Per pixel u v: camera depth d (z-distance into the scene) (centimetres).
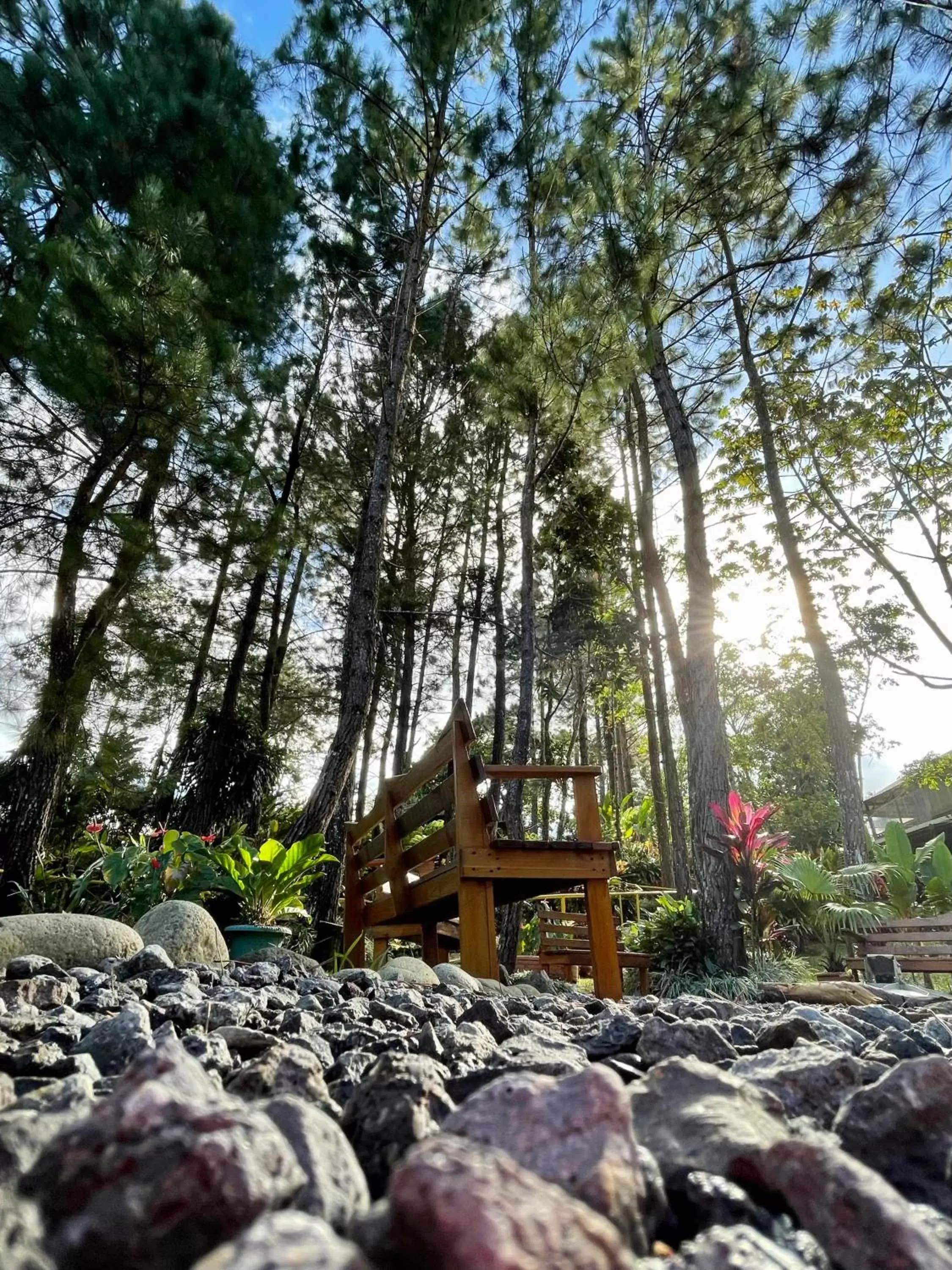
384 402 934
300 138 1315
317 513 1408
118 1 1045
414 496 1673
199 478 859
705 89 1145
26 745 767
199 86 1077
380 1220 64
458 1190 57
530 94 1086
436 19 961
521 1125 85
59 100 889
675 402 1008
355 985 329
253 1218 66
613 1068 158
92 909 667
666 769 1399
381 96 1118
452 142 1101
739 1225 81
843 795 1122
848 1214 75
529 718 962
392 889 541
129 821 1021
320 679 1625
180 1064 90
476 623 1805
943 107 1095
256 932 556
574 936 855
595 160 1003
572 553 1730
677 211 1098
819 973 766
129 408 718
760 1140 97
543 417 1096
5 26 948
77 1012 212
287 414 1400
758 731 2612
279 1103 91
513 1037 226
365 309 1540
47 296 730
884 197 1179
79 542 768
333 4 1068
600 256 991
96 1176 67
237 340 984
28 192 827
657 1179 89
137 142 926
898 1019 285
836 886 948
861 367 1480
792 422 1541
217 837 781
